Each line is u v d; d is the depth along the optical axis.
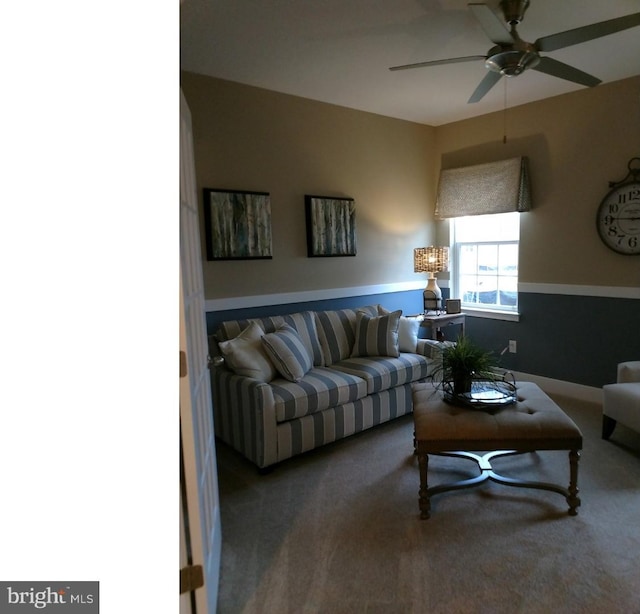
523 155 4.14
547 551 1.98
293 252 3.82
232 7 2.35
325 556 1.99
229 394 2.96
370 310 4.01
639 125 3.43
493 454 2.74
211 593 1.58
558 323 4.06
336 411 3.03
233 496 2.51
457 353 2.51
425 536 2.11
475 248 4.72
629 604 1.68
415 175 4.72
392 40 2.75
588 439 3.09
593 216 3.75
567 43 2.20
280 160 3.69
